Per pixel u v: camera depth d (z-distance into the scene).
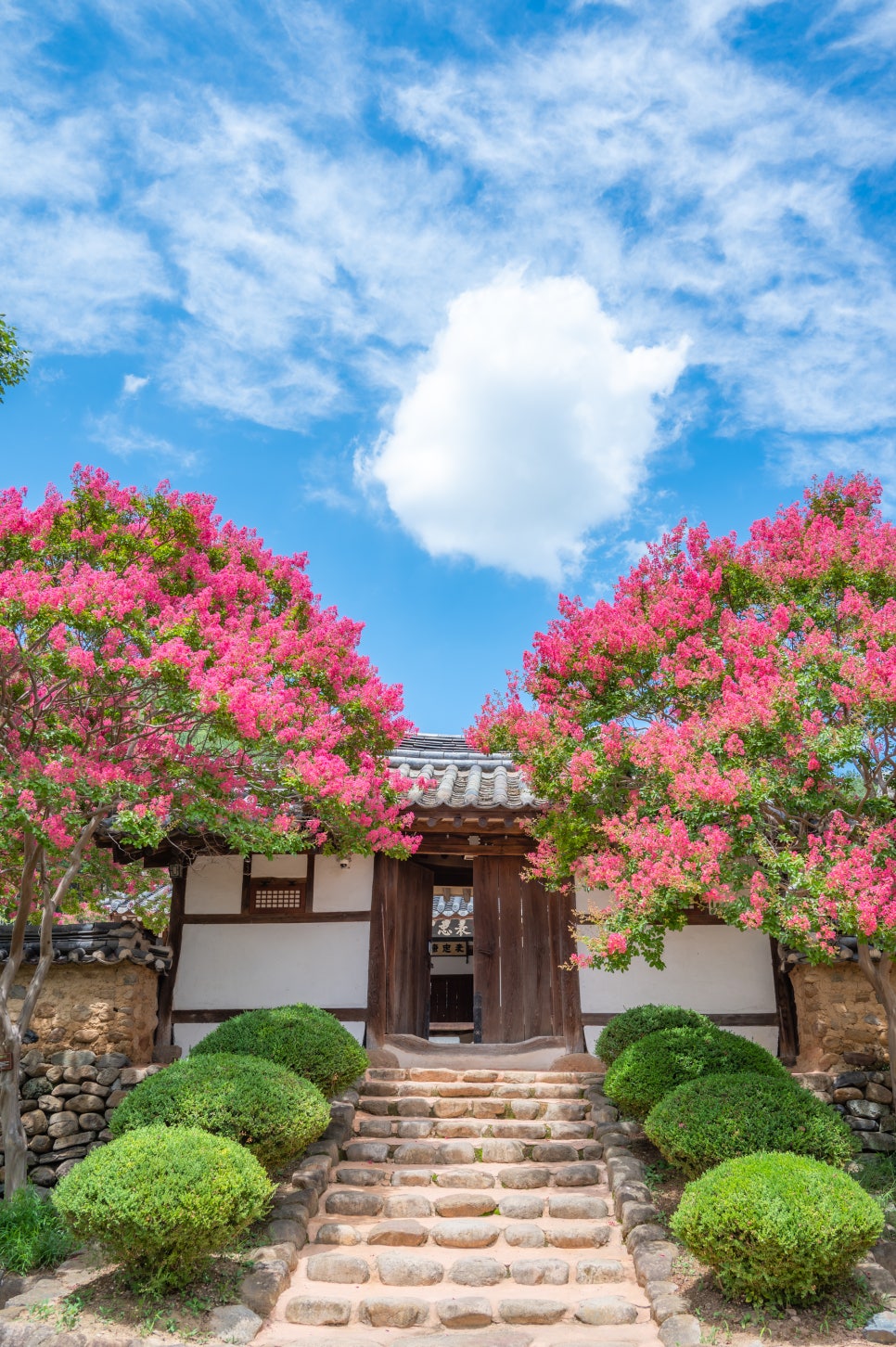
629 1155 8.23
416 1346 5.79
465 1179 8.06
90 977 9.84
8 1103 7.89
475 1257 6.83
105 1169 6.05
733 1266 5.78
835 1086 8.97
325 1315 6.14
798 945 6.76
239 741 8.17
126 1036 9.66
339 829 9.88
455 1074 10.30
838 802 7.55
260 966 11.31
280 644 9.05
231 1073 7.59
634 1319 6.12
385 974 11.23
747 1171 6.11
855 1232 5.67
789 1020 10.66
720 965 11.10
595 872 7.96
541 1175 8.08
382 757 10.55
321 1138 8.59
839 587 8.69
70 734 7.60
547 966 11.57
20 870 9.53
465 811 10.91
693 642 8.41
